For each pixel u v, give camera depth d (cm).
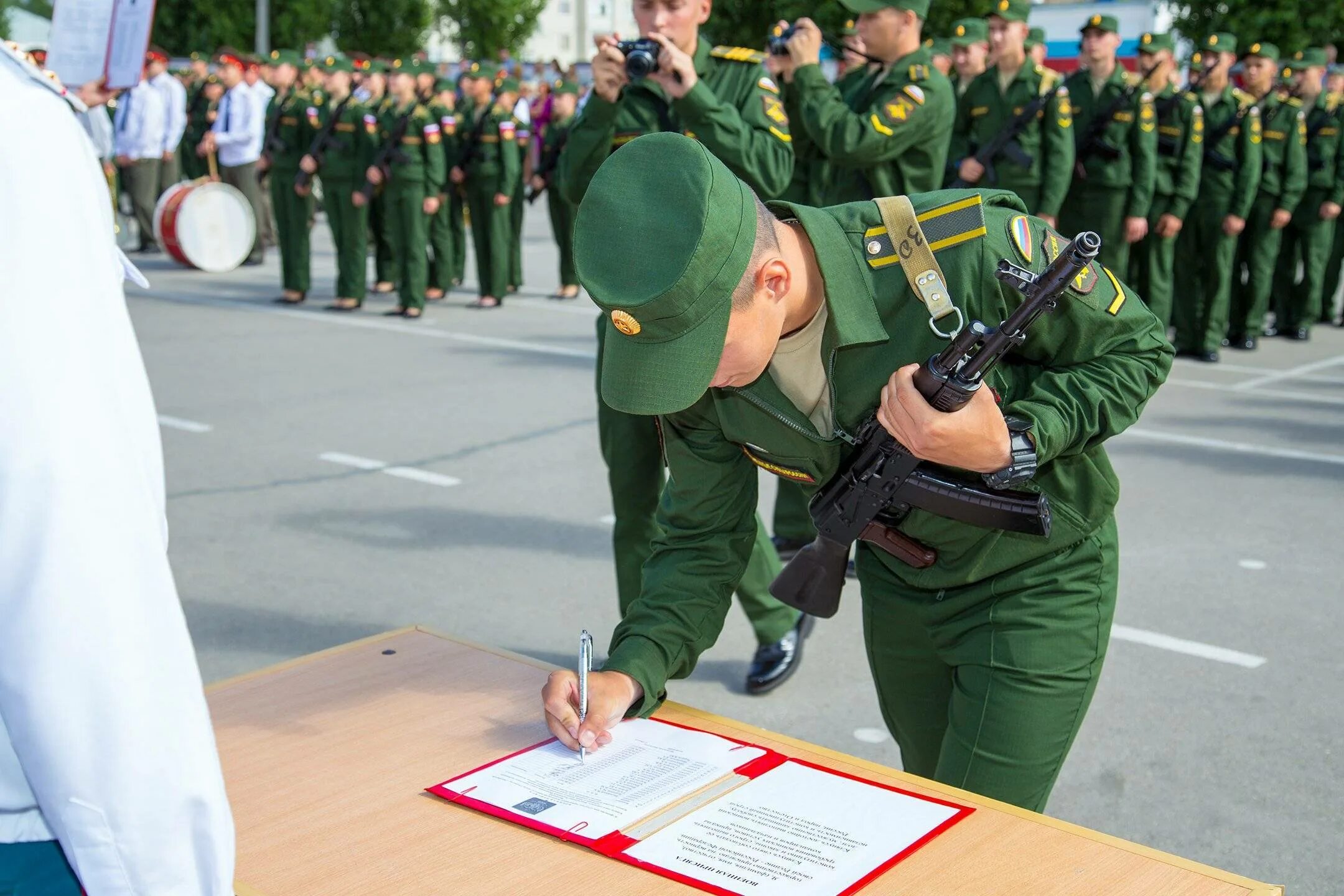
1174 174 888
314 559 485
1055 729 196
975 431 166
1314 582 469
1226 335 1005
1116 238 879
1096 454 195
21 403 102
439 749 178
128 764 107
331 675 203
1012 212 184
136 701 107
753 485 210
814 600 215
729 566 206
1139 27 1692
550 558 490
